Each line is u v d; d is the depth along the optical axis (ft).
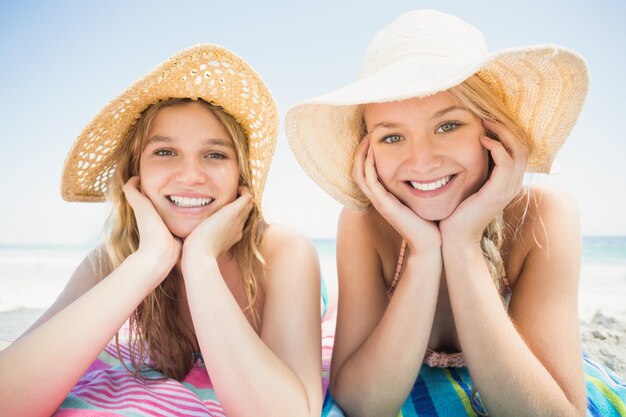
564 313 5.97
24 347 4.38
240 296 7.30
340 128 6.79
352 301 6.93
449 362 7.59
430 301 5.68
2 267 56.49
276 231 7.25
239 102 6.40
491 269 6.39
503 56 4.56
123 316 4.92
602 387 7.22
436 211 5.80
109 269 7.22
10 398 4.12
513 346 5.31
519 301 6.31
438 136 5.50
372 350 5.80
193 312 5.06
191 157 6.00
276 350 5.74
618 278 41.27
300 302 6.13
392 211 5.86
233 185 6.34
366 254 7.13
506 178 5.49
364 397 5.78
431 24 6.00
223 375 4.75
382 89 5.06
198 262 5.28
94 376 6.29
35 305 28.58
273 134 6.30
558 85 5.16
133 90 5.73
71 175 6.60
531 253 6.48
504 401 5.34
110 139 6.55
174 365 6.95
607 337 14.21
